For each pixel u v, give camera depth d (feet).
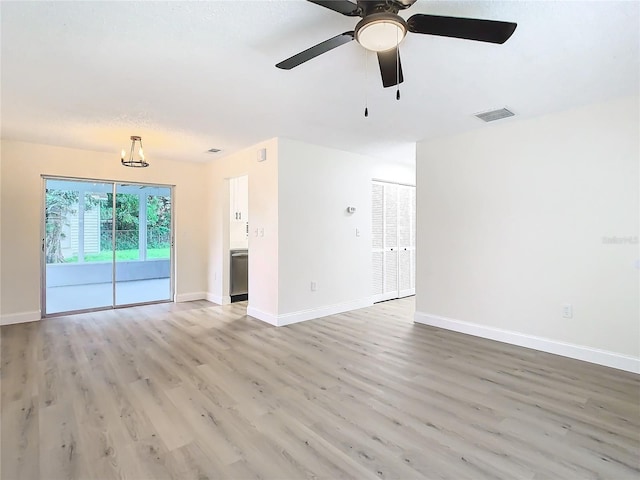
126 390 8.48
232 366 10.02
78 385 8.73
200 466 5.78
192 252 19.42
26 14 5.95
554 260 11.09
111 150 16.12
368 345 11.88
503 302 12.25
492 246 12.51
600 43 6.82
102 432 6.72
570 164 10.73
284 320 14.40
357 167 17.25
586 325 10.47
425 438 6.57
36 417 7.23
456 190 13.50
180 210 18.95
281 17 6.09
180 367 9.93
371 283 18.01
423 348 11.59
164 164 18.35
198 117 11.45
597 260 10.27
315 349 11.48
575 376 9.35
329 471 5.67
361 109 10.70
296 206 14.76
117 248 17.46
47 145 15.14
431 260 14.30
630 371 9.66
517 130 11.86
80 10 5.85
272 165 14.35
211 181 19.19
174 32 6.54
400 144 15.17
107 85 8.91
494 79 8.54
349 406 7.76
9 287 14.42
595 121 10.26
